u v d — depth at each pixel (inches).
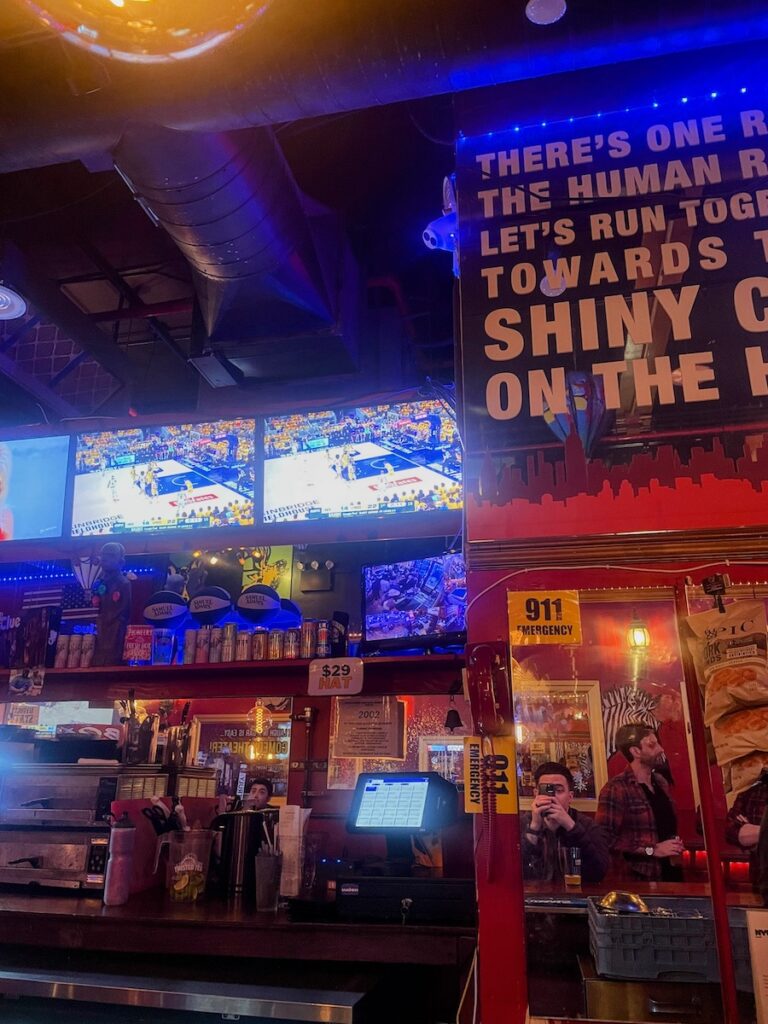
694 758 67.7
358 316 186.2
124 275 213.9
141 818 116.4
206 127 104.4
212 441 164.1
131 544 165.6
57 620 157.2
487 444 81.7
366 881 95.7
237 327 166.6
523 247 89.7
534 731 70.4
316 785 138.9
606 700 70.4
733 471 76.3
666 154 91.0
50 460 170.1
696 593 72.0
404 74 95.6
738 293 83.0
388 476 153.5
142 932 95.7
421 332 215.0
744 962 61.4
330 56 93.8
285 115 102.3
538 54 92.0
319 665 138.6
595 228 89.0
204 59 95.2
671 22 87.5
